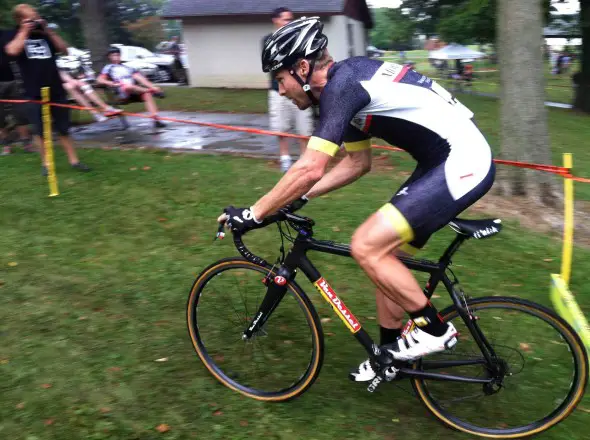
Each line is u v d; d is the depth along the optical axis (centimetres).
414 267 226
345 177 252
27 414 238
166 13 1708
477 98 1791
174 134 818
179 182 545
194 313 267
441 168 208
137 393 254
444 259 223
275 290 245
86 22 1405
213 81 1753
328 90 204
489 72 2655
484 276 372
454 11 1711
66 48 561
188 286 356
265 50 214
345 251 223
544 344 231
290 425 235
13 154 660
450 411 240
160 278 366
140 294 346
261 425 235
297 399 252
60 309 326
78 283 359
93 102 894
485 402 240
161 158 638
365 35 2412
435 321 217
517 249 412
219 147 720
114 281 362
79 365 273
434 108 209
